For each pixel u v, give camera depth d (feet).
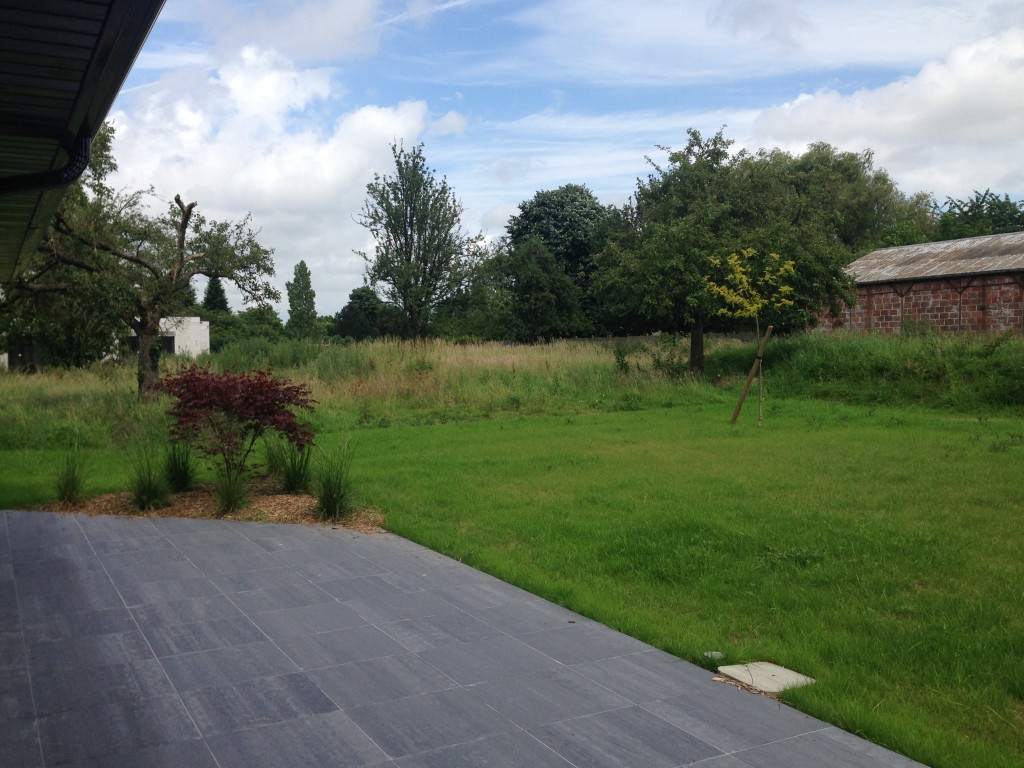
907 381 69.36
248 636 16.65
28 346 107.65
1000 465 36.27
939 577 20.43
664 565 21.59
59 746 11.96
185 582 20.44
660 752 11.94
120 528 26.45
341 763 11.52
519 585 20.40
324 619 17.72
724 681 14.65
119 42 14.85
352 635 16.75
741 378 81.00
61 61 15.70
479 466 38.29
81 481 31.32
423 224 100.68
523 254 136.98
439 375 72.49
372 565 22.12
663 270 76.28
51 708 13.28
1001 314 92.12
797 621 17.71
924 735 12.42
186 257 64.59
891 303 103.04
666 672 15.01
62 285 60.75
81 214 59.93
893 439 45.75
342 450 40.60
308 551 23.61
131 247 64.49
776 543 23.58
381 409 63.36
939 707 13.62
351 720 12.89
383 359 76.89
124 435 47.32
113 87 16.87
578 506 29.09
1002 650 15.78
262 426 31.42
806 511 27.53
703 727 12.78
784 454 40.60
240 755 11.72
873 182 191.42
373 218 100.78
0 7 13.56
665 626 17.29
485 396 68.03
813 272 76.95
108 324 59.88
